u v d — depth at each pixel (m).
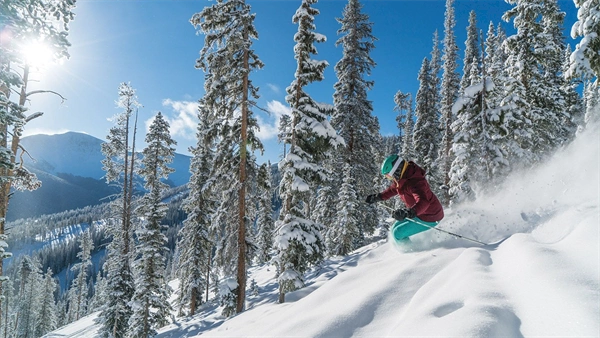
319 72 11.93
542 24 14.78
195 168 22.64
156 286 16.56
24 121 8.58
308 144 12.24
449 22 29.50
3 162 8.27
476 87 12.60
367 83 20.62
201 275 22.05
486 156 11.63
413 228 4.71
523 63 14.84
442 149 25.08
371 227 21.59
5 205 11.26
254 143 14.00
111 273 18.77
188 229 23.55
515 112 12.77
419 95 29.52
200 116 20.94
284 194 11.82
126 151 19.94
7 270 95.44
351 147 20.02
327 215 20.48
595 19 9.55
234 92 13.45
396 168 4.72
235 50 13.02
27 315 57.03
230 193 13.88
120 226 19.42
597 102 16.59
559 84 21.09
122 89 19.59
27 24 8.28
